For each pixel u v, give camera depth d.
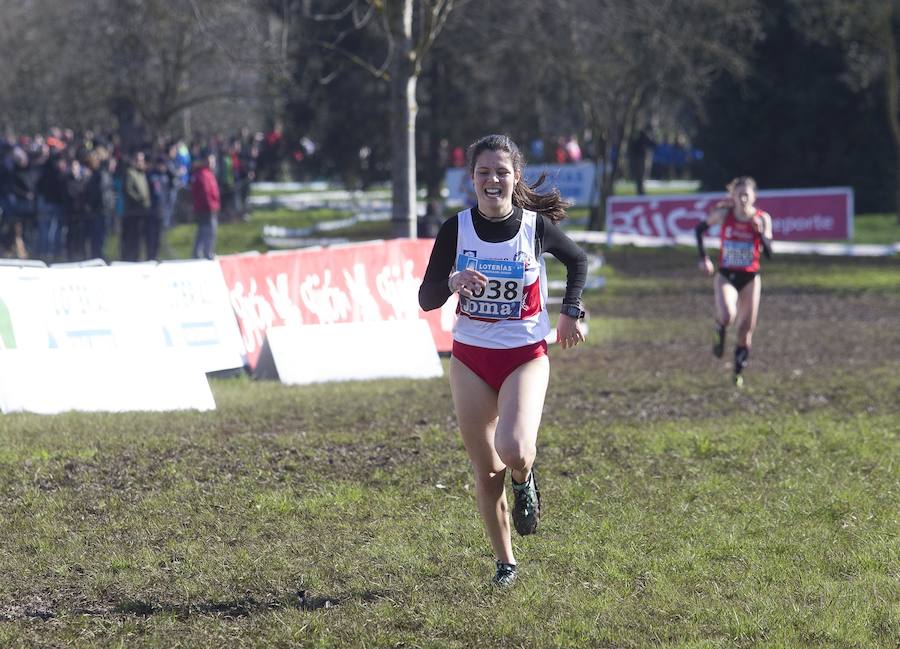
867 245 76.75
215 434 22.11
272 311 31.59
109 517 16.44
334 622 12.31
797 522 16.14
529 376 12.74
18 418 23.20
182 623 12.41
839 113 95.75
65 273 27.30
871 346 38.81
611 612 12.60
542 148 98.25
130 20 75.69
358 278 33.69
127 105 81.94
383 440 21.58
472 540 15.25
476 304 12.80
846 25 84.62
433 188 91.69
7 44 96.88
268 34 64.50
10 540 15.33
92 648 11.64
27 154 58.78
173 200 65.12
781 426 23.06
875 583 13.51
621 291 58.12
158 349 28.53
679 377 31.20
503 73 87.25
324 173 100.44
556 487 18.14
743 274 28.64
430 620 12.34
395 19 37.69
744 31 86.81
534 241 12.83
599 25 72.00
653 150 131.00
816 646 11.60
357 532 15.79
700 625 12.26
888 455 20.30
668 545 15.09
